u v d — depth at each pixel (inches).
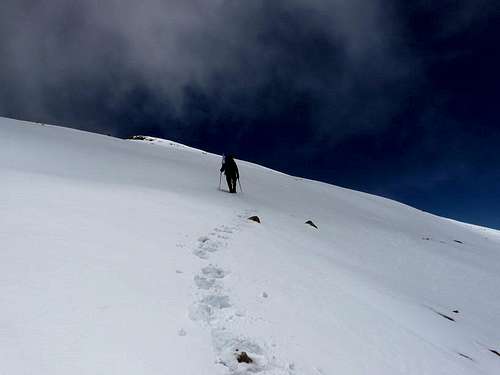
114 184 560.4
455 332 394.3
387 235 1009.5
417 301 479.2
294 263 385.7
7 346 131.8
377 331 279.3
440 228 1745.8
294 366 183.0
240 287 261.4
